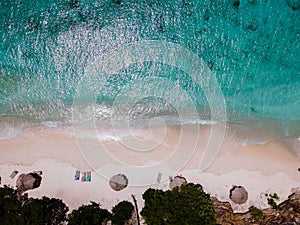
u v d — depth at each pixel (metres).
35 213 19.58
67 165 23.28
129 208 21.16
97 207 22.12
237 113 26.61
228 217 21.42
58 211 21.75
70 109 26.12
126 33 29.75
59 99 26.70
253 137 25.25
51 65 28.19
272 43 29.38
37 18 29.62
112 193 22.52
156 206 19.94
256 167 23.83
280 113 26.61
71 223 19.84
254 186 23.17
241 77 28.22
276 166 23.94
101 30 29.58
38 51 28.58
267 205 22.48
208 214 19.45
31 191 22.38
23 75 27.64
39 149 23.88
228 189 22.98
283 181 23.42
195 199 19.91
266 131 25.64
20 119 25.36
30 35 28.95
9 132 24.61
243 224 21.31
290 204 22.03
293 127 25.92
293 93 27.38
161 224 19.30
